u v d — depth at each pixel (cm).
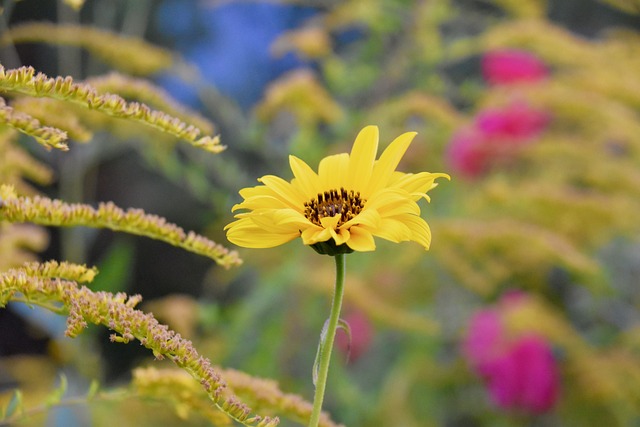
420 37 149
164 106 65
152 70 108
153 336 49
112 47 104
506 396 146
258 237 56
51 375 133
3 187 56
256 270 148
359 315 142
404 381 140
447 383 151
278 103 126
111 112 53
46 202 56
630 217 137
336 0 159
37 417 88
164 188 245
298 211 57
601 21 259
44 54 216
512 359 144
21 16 224
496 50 170
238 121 132
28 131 50
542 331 134
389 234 54
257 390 62
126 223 57
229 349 126
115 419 119
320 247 54
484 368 147
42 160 117
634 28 258
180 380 62
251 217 56
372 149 58
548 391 144
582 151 146
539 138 150
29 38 97
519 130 151
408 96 143
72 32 101
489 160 152
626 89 151
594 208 135
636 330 140
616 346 149
